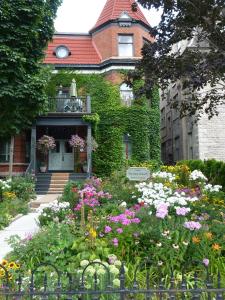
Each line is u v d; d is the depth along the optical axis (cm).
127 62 2348
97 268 362
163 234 482
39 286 363
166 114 3180
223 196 956
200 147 2039
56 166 2303
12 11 1594
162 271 418
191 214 625
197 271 431
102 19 2519
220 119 2067
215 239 499
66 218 725
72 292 273
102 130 2258
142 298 342
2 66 1569
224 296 336
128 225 503
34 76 1684
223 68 647
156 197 670
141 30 2458
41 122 1975
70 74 2333
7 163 2084
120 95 2316
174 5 748
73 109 2055
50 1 1844
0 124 1730
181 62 720
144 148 2220
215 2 722
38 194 1786
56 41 2503
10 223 922
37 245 486
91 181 1094
